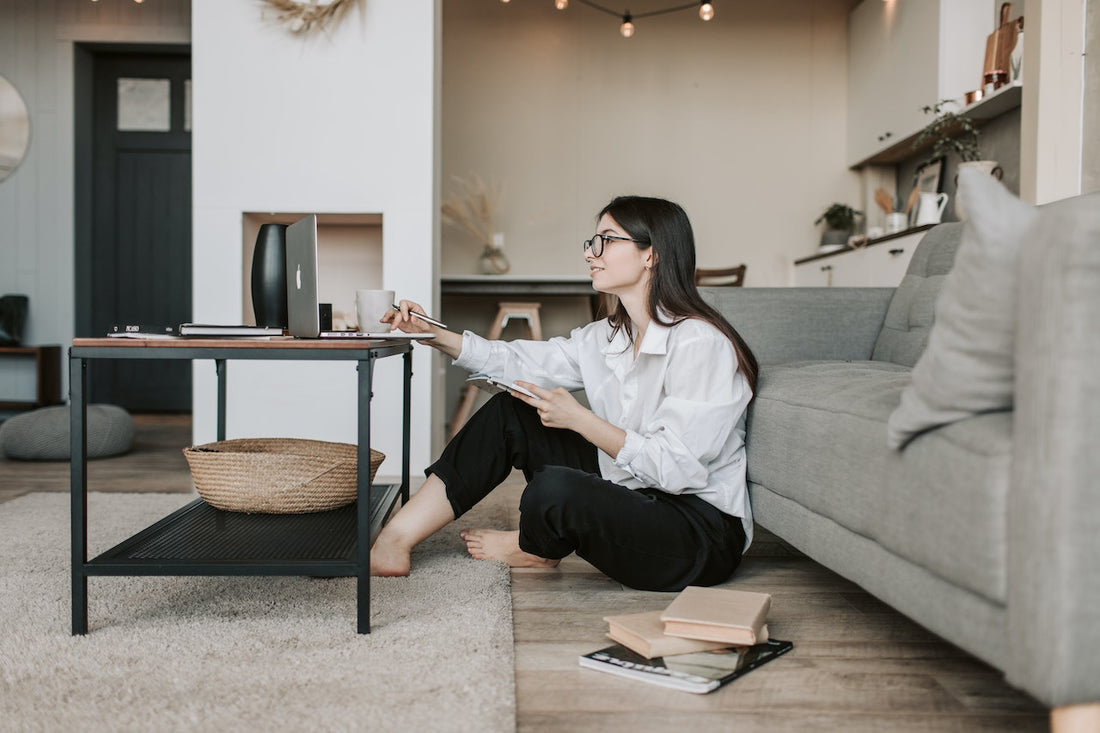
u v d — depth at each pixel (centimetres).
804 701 112
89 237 542
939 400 104
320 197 306
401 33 305
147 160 549
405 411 205
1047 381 85
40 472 323
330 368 303
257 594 157
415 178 307
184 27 523
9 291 525
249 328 152
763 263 547
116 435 364
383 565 166
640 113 542
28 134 520
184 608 148
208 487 172
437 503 171
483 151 537
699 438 151
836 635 138
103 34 520
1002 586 93
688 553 157
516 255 539
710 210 546
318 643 130
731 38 543
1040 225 87
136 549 142
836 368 186
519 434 175
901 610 117
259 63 304
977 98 371
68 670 119
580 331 190
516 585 167
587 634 138
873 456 124
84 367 134
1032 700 112
